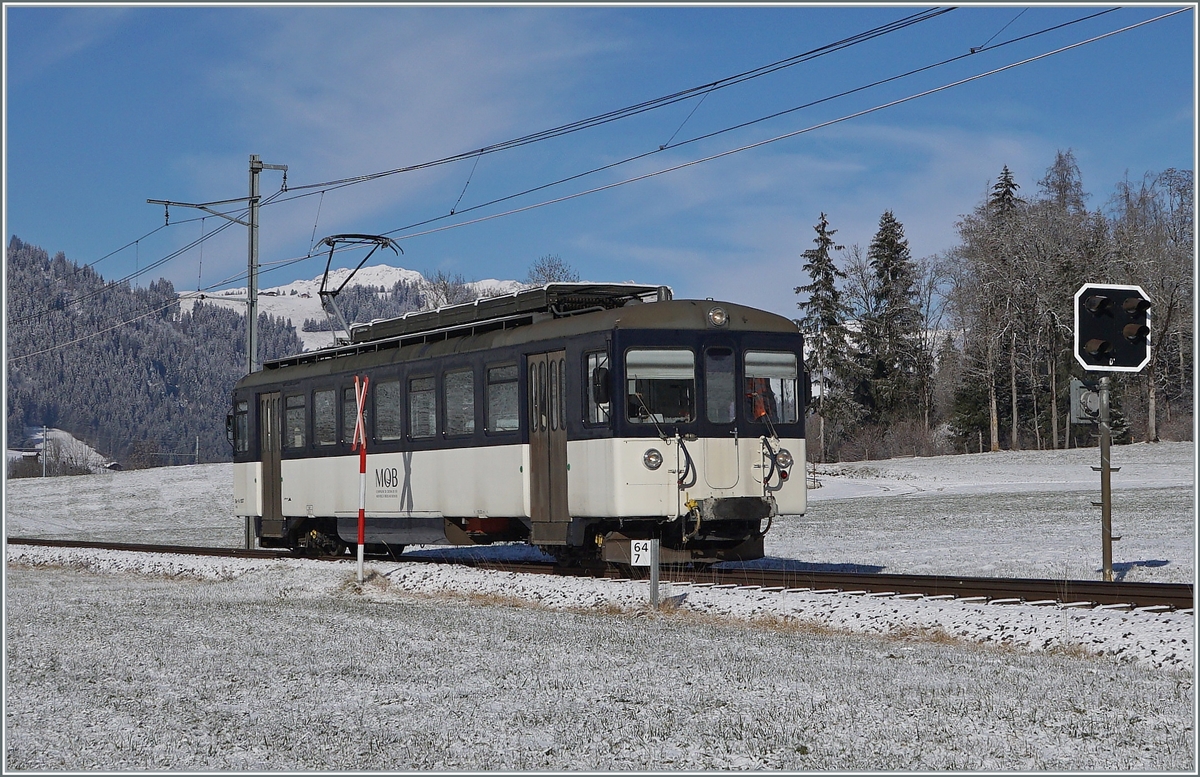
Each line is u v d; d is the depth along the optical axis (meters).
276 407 26.83
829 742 8.65
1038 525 33.00
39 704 10.49
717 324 18.66
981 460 70.88
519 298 20.53
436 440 21.59
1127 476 58.28
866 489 57.22
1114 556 23.16
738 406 18.69
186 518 56.81
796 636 13.73
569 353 18.75
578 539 18.61
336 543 26.17
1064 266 78.38
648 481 17.97
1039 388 84.25
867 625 14.20
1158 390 82.31
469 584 19.44
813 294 91.81
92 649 13.59
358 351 24.55
